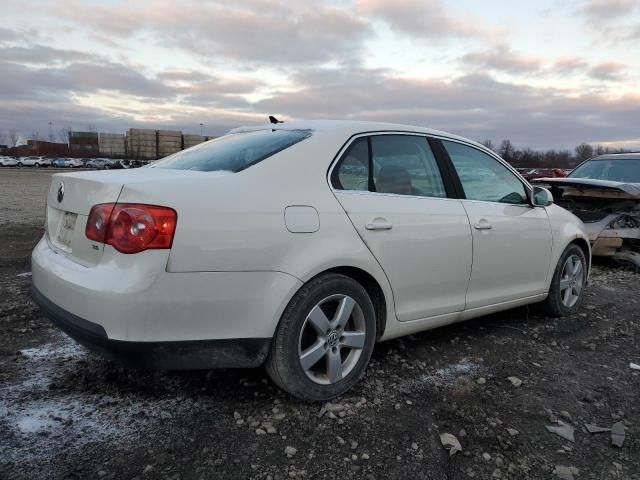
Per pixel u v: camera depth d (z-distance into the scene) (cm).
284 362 267
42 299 267
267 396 291
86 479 216
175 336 236
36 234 876
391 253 307
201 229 238
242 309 249
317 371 291
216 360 252
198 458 233
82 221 252
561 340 407
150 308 229
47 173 4756
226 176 262
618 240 671
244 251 247
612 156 883
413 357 358
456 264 347
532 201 421
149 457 232
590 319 466
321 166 291
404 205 320
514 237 392
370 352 304
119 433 250
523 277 410
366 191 308
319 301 275
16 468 220
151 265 228
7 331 380
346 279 285
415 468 235
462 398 301
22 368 317
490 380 328
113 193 239
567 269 462
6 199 1712
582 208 725
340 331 288
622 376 343
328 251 274
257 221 253
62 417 262
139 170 296
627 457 250
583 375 342
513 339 405
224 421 264
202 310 240
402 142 342
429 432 263
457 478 230
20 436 243
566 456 249
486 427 271
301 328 270
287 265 260
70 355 339
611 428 274
